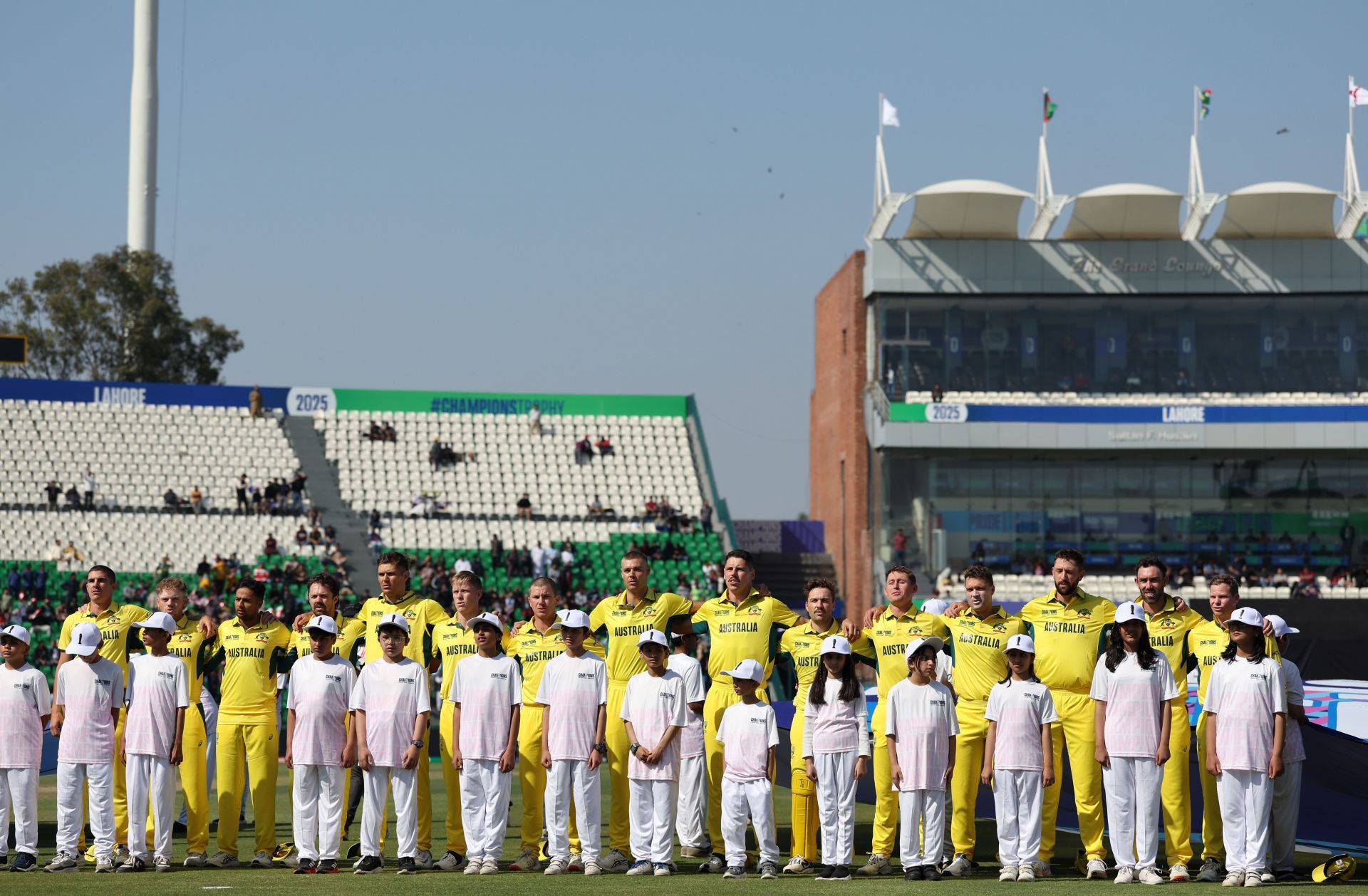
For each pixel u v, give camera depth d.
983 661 13.38
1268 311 44.88
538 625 13.99
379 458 50.25
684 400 53.59
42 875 12.97
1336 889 12.04
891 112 46.03
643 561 14.10
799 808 13.50
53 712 13.65
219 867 13.66
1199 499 44.88
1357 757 13.59
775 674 31.91
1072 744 13.22
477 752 13.35
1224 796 12.48
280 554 43.75
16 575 40.84
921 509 44.94
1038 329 45.22
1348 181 45.00
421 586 42.28
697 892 11.66
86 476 47.09
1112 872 13.16
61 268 62.19
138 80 64.25
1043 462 45.09
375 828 13.30
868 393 46.53
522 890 11.73
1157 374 44.94
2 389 49.22
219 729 13.74
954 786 13.38
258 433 50.16
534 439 51.88
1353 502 44.62
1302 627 25.45
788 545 57.81
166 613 14.22
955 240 45.06
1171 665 13.01
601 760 13.42
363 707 13.40
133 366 62.41
